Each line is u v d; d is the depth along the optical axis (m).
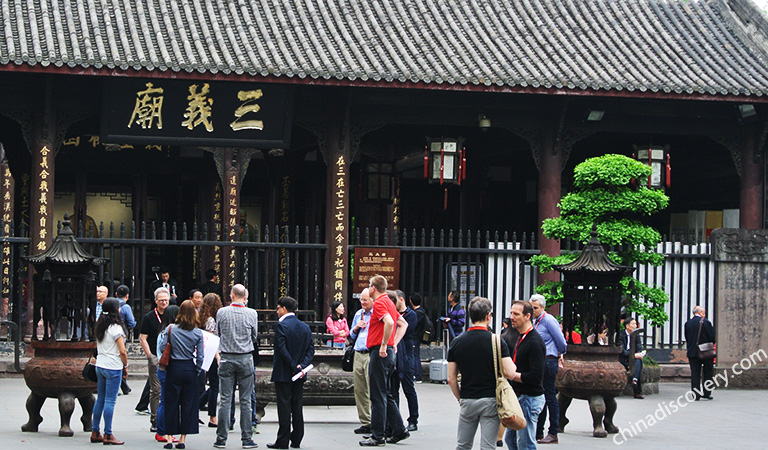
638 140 30.62
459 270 24.08
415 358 20.55
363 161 29.22
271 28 25.06
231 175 24.14
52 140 22.98
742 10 28.70
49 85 22.64
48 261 14.65
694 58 26.88
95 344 14.95
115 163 30.44
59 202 30.47
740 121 26.52
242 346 13.99
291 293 30.47
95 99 23.42
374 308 14.46
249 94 23.31
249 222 32.69
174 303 20.64
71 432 14.69
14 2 23.98
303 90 24.61
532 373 12.16
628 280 21.25
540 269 22.67
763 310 23.67
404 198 33.50
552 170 25.67
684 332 24.48
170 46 23.61
